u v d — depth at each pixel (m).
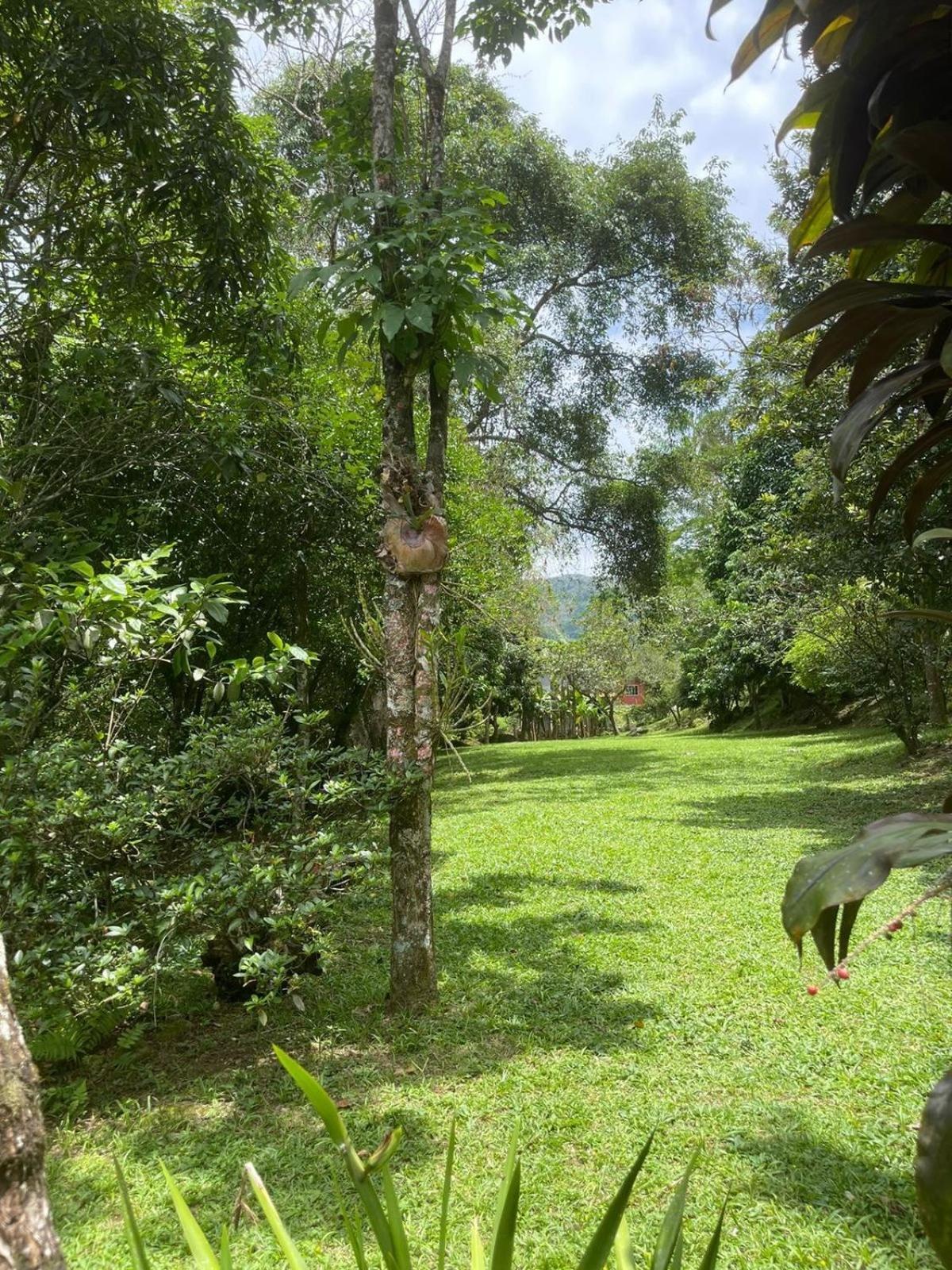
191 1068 3.95
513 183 18.02
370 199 4.04
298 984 3.96
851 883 0.83
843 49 0.99
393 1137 0.99
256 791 4.39
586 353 20.55
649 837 8.62
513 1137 1.04
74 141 6.14
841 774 12.34
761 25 1.02
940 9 0.93
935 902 5.77
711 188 19.58
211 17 5.93
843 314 1.01
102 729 4.46
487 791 13.37
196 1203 2.87
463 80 14.46
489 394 4.18
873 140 1.04
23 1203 1.13
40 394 5.97
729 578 21.97
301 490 7.24
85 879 3.76
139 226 6.61
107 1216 2.82
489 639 13.48
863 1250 2.45
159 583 7.64
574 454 20.52
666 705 35.03
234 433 6.43
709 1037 3.98
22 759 3.75
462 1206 2.77
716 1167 2.94
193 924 3.79
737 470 21.08
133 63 5.68
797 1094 3.44
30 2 5.44
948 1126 0.72
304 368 7.54
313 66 8.19
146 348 6.16
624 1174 2.93
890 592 10.50
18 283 5.74
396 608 4.43
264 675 4.15
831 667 12.77
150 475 7.26
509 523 11.79
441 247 4.07
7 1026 1.25
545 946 5.35
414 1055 3.93
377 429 7.77
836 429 1.03
